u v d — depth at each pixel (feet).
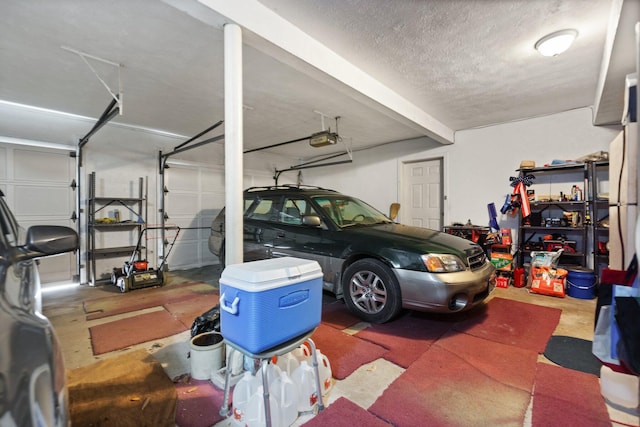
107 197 16.48
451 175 18.93
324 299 12.43
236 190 7.37
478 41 9.05
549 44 8.85
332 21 8.18
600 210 14.03
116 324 9.79
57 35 8.34
